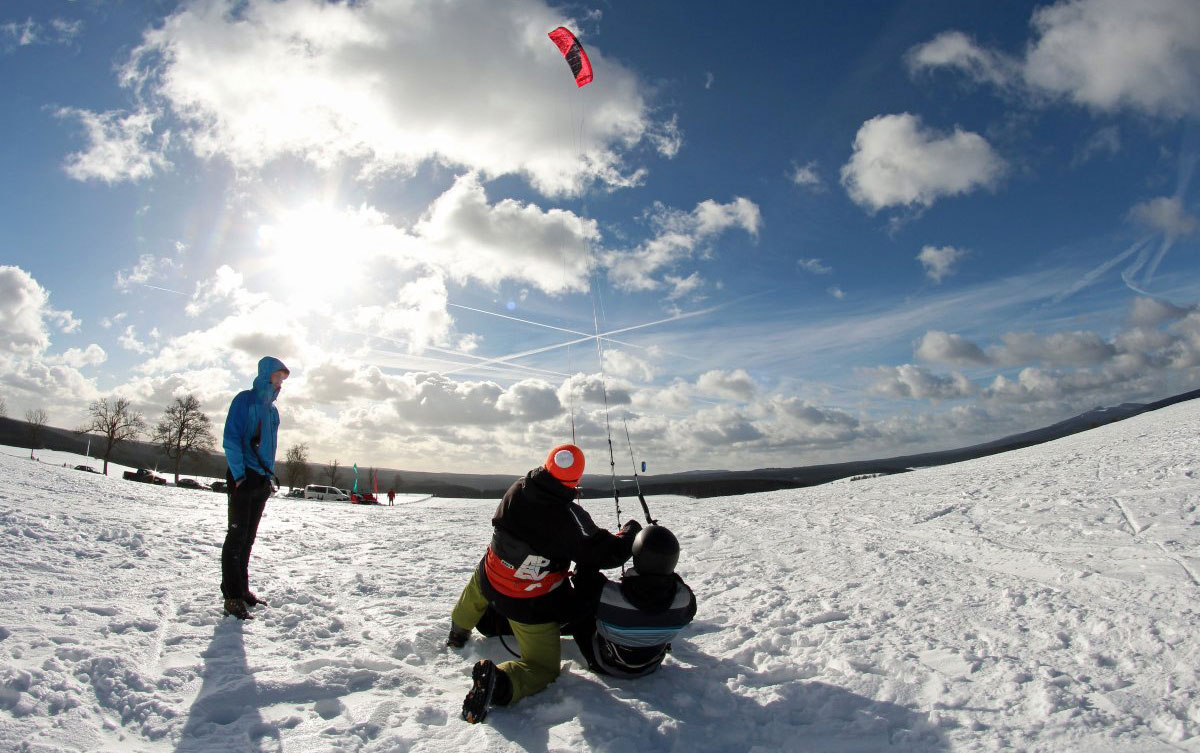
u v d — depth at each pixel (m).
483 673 2.99
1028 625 4.11
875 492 12.55
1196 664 3.30
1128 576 4.86
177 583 5.22
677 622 3.44
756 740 2.87
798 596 5.20
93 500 9.98
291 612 4.61
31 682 3.02
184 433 58.34
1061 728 2.79
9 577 4.77
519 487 3.52
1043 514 7.59
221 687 3.24
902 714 3.04
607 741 2.80
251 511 4.68
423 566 6.80
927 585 5.25
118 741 2.69
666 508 13.58
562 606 3.50
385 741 2.78
